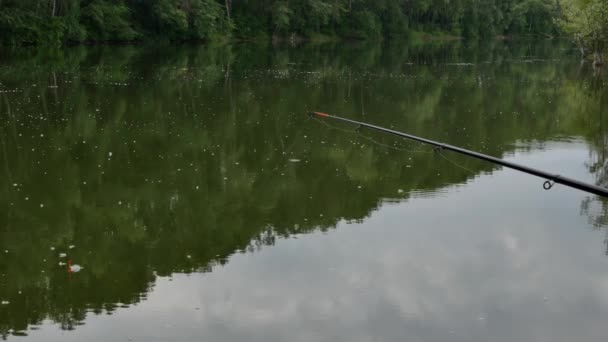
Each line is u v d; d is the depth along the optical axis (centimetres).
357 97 2127
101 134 1425
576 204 979
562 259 773
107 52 3856
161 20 4862
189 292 695
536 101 2100
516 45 6481
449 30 7800
